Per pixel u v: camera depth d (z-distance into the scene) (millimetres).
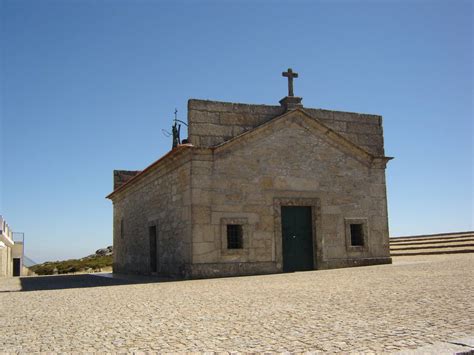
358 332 6180
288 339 5926
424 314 7230
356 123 21797
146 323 7348
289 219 19766
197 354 5344
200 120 18625
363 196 21297
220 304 9125
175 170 19969
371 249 21047
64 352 5656
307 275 15844
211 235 18047
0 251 39250
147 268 23906
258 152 19328
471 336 5770
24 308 9812
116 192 30844
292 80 20531
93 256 68062
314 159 20438
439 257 22984
